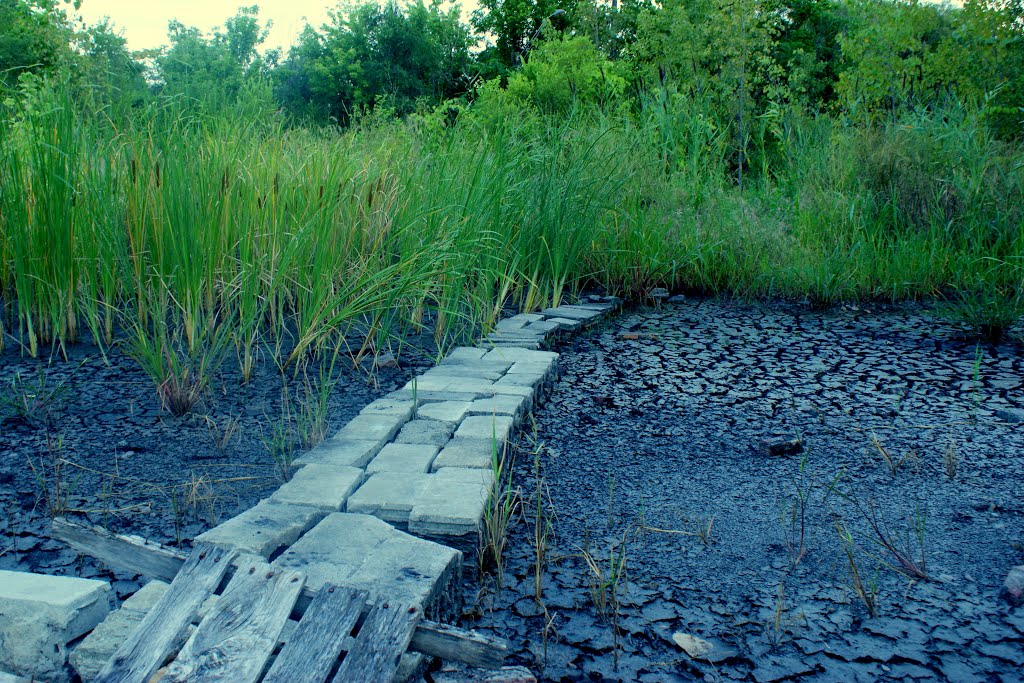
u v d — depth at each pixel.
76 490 2.92
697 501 3.01
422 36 22.95
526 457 3.41
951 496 3.05
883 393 4.34
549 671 2.05
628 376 4.68
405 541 2.30
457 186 5.43
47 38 10.31
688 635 2.19
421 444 3.16
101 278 4.61
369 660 1.75
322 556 2.20
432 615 2.07
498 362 4.44
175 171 4.26
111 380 4.12
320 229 4.46
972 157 7.68
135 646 1.79
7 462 3.16
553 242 6.13
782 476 3.25
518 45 21.30
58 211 4.36
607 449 3.53
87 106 4.76
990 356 5.06
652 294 6.83
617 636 2.20
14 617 1.95
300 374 4.30
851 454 3.48
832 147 8.72
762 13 10.68
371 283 4.62
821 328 5.84
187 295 4.18
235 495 2.89
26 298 4.38
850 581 2.47
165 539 2.58
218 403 3.86
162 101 4.83
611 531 2.77
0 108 4.53
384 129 7.21
